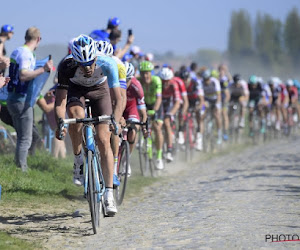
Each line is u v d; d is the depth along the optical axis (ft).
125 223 48.26
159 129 83.51
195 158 108.99
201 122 111.34
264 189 64.44
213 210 52.47
